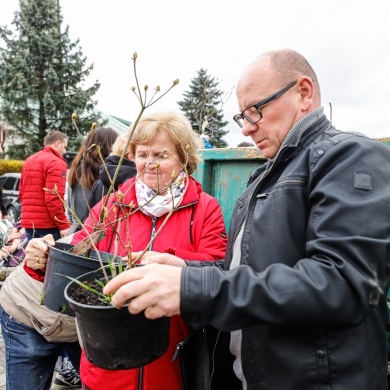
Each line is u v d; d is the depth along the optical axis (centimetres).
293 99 122
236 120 136
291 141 118
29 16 1670
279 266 94
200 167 249
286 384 104
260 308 89
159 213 165
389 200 94
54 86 1644
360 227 91
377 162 99
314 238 99
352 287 88
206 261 155
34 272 182
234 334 135
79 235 178
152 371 146
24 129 1644
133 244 165
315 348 101
